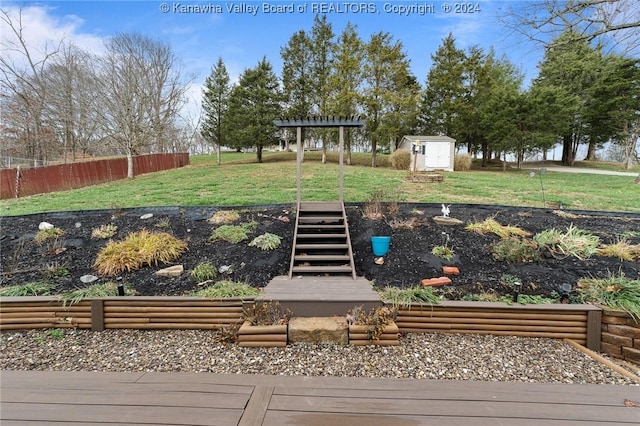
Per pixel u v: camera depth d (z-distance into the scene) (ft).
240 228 17.89
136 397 6.69
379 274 14.20
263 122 63.31
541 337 10.81
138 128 50.80
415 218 18.99
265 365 9.30
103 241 17.04
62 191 34.27
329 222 18.58
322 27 63.52
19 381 7.29
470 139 68.64
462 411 6.30
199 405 6.44
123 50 52.19
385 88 58.39
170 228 18.31
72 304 11.42
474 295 12.30
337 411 6.29
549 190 30.07
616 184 35.55
